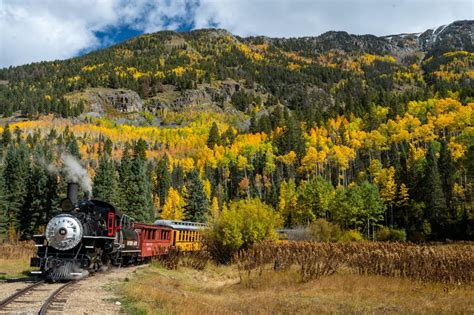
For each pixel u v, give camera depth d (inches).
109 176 2598.4
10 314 446.3
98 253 859.4
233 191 5457.7
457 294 776.9
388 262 1040.2
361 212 3090.6
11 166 2719.0
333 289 850.1
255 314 624.7
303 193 3425.2
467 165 3036.4
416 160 4340.6
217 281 1149.1
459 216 2950.3
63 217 788.0
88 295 599.2
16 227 2479.1
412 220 3351.4
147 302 573.0
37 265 767.7
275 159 6067.9
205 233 1651.1
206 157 6461.6
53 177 2529.5
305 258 1240.8
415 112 7121.1
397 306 676.7
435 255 983.0
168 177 5088.6
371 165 4709.6
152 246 1368.1
